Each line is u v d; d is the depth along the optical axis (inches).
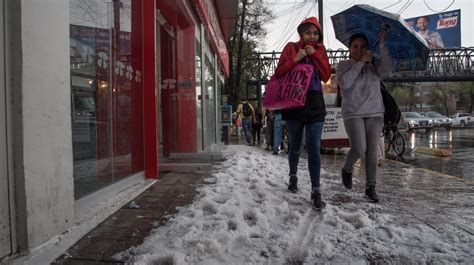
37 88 97.6
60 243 105.0
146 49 203.5
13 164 93.0
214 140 475.8
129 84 188.2
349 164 185.0
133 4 194.2
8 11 91.5
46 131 101.6
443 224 137.7
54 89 105.0
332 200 173.2
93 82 148.6
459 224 137.7
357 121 174.1
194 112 315.6
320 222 137.6
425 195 187.3
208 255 105.5
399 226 134.6
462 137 836.0
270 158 344.5
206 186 193.6
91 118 145.6
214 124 481.7
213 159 312.2
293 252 110.3
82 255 105.0
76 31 135.9
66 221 111.7
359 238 121.7
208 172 240.4
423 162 381.1
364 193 188.4
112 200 151.9
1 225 90.0
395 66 183.6
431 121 1282.0
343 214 142.8
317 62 161.6
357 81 175.9
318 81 163.9
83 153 138.1
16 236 94.0
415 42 169.9
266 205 154.8
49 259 99.3
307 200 168.9
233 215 140.8
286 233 124.5
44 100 100.6
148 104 205.0
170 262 101.2
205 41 377.1
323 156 384.5
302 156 366.3
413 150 509.4
